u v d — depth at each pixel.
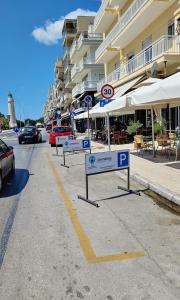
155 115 20.22
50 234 4.94
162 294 3.19
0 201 7.19
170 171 9.36
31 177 10.27
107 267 3.79
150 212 5.88
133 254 4.12
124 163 7.48
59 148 22.06
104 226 5.22
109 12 28.72
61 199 7.13
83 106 42.97
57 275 3.64
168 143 12.69
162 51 17.78
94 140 25.73
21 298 3.21
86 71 44.19
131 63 23.22
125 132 21.30
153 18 20.44
